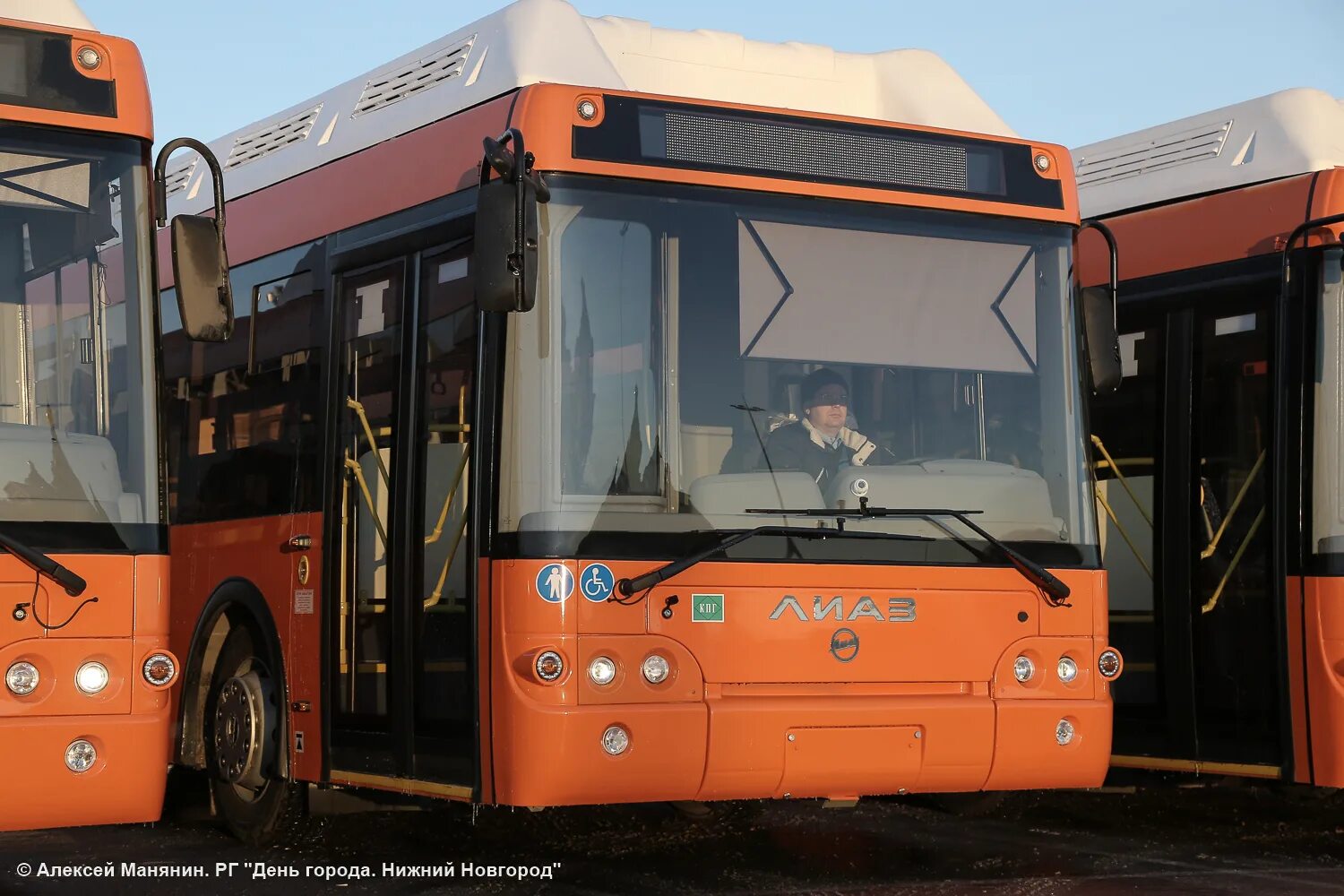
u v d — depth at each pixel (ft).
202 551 30.48
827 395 24.39
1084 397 26.35
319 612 26.81
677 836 29.22
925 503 24.75
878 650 24.00
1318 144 29.45
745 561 23.39
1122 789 31.76
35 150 22.04
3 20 22.15
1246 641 29.01
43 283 21.83
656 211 23.86
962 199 25.94
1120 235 32.30
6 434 21.18
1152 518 30.89
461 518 23.67
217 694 29.58
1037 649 25.13
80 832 29.91
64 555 21.11
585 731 22.13
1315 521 27.84
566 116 23.52
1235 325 29.73
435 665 23.98
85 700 21.03
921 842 28.81
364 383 26.35
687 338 23.77
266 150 31.35
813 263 24.75
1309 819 32.09
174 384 32.30
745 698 23.16
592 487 22.82
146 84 22.86
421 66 27.61
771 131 24.81
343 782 25.94
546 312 22.99
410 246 25.53
